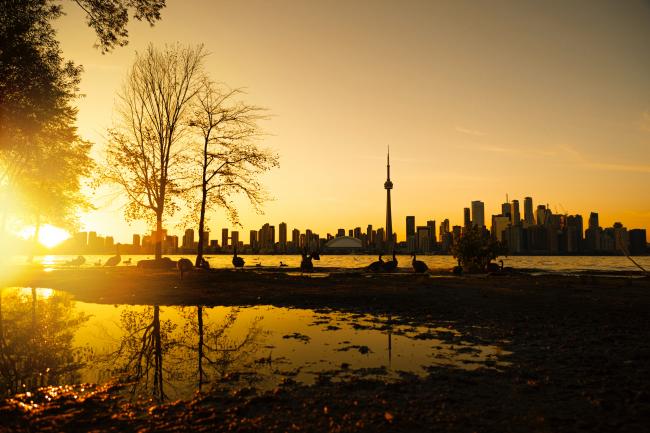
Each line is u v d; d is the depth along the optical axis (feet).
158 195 104.53
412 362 23.49
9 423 15.60
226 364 23.49
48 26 67.31
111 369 22.77
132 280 79.92
